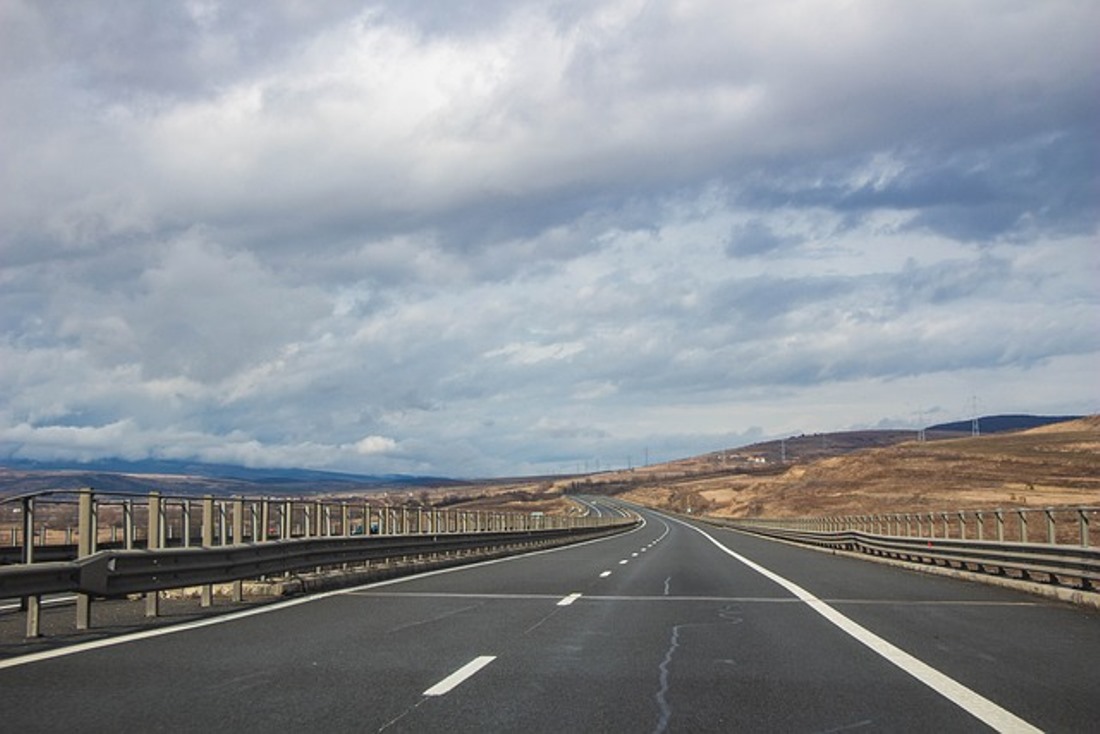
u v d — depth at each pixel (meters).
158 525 14.90
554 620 15.29
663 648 12.37
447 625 14.55
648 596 19.55
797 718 8.38
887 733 7.87
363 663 11.02
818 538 47.47
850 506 102.06
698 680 10.13
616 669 10.77
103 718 8.20
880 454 123.75
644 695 9.33
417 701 8.96
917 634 13.80
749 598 19.23
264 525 19.19
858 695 9.38
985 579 23.09
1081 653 12.04
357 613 16.08
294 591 19.64
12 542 26.72
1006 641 13.10
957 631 14.14
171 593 19.38
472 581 23.66
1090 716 8.48
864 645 12.70
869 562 33.69
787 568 29.69
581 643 12.76
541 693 9.38
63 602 20.38
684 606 17.58
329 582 21.33
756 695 9.37
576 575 26.03
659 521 130.88
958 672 10.67
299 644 12.45
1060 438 128.62
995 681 10.13
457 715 8.41
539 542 49.88
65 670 10.46
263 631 13.66
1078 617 15.95
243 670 10.52
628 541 58.88
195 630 13.74
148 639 12.80
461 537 34.34
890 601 18.69
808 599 19.05
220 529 17.27
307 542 20.44
